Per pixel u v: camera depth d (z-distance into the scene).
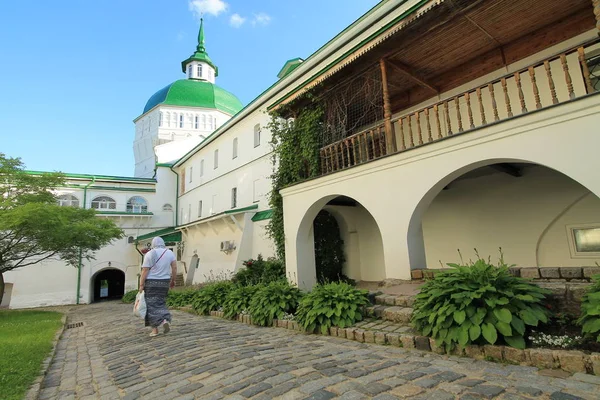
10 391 3.55
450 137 5.74
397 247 6.43
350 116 9.59
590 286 3.42
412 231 6.31
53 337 7.32
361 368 3.32
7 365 4.45
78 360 5.20
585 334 3.21
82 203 26.02
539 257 7.65
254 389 3.00
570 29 6.78
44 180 16.36
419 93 9.43
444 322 3.74
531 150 4.82
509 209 8.13
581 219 7.13
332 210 11.84
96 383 3.89
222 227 18.94
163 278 6.12
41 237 14.60
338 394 2.74
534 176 7.78
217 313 8.39
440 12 6.11
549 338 3.32
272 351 4.32
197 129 35.59
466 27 6.79
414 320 4.16
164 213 28.64
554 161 4.59
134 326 7.85
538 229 7.65
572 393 2.48
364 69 7.85
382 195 6.80
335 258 11.97
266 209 16.97
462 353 3.53
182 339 5.55
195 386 3.28
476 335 3.38
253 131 19.03
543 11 6.47
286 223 9.41
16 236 14.13
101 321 10.21
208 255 20.19
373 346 4.22
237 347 4.69
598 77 6.41
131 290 23.84
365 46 7.14
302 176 9.55
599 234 6.89
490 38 7.30
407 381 2.91
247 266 12.46
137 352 5.07
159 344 5.38
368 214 11.77
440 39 7.11
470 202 8.84
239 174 20.02
